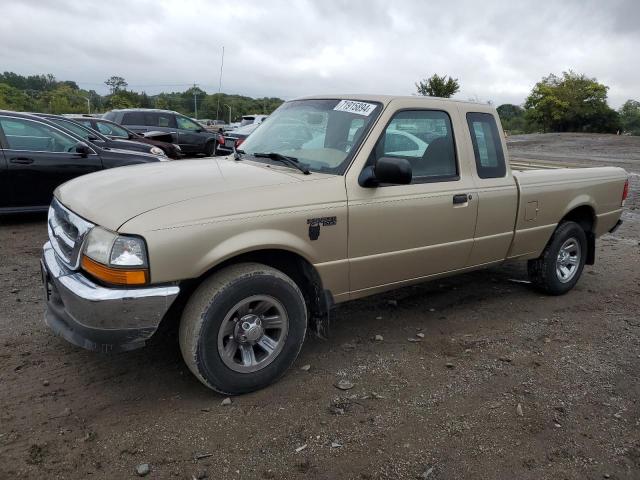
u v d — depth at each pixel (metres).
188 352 3.11
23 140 7.45
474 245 4.45
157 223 2.92
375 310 4.88
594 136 37.28
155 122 16.38
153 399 3.29
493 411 3.33
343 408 3.29
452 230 4.23
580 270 5.57
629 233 8.59
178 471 2.68
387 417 3.21
